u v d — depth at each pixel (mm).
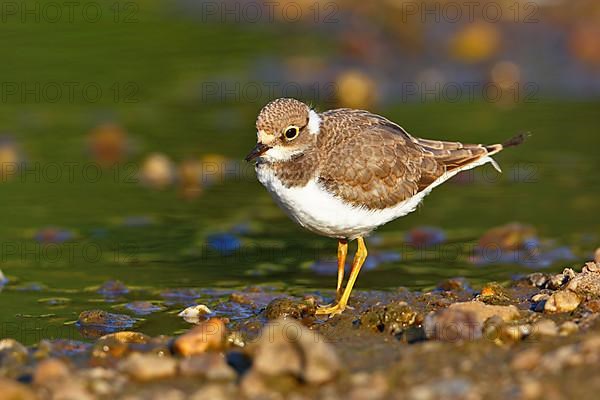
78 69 20938
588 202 15625
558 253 13797
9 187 16391
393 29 22188
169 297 12438
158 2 24750
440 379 8617
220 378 9031
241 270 13477
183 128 18703
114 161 17469
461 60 21188
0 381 8500
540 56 21062
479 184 16656
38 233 14633
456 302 11391
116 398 8648
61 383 8688
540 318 10328
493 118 18672
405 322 10547
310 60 21453
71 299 12375
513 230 14445
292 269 13516
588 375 8477
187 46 22297
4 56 21219
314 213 11523
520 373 8703
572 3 22344
